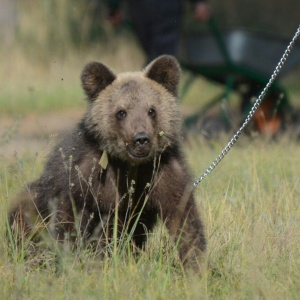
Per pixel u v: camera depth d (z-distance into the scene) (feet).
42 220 37.58
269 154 54.19
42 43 132.46
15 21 128.26
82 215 36.32
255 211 40.68
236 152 56.49
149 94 38.29
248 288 32.04
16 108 105.40
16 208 40.06
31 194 39.81
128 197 37.27
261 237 35.53
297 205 43.01
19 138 79.77
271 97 76.18
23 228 39.09
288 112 77.05
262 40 76.38
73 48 135.54
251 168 49.80
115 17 76.84
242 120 75.66
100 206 37.24
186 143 67.56
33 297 31.60
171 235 36.35
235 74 76.59
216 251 36.58
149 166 37.14
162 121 38.06
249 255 34.55
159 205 37.27
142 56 135.54
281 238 36.58
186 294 31.53
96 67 38.99
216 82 80.48
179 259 35.88
